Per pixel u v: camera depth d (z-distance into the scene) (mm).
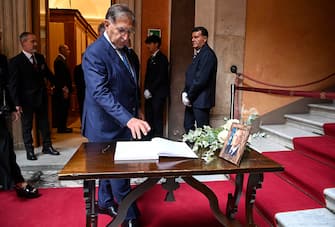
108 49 1971
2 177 2820
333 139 3422
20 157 4074
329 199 2332
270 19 4219
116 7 1900
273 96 4348
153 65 4609
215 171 1575
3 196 2943
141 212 2650
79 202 2826
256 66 4246
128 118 1811
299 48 4367
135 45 4805
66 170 1508
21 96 3877
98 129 2100
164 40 4930
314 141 3324
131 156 1673
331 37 4453
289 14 4273
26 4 4348
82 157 1717
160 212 2656
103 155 1760
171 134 5000
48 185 3260
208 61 3414
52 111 5938
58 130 5887
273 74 4320
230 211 2264
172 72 4902
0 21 4270
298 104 4441
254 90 3840
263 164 1679
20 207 2717
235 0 4070
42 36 4812
